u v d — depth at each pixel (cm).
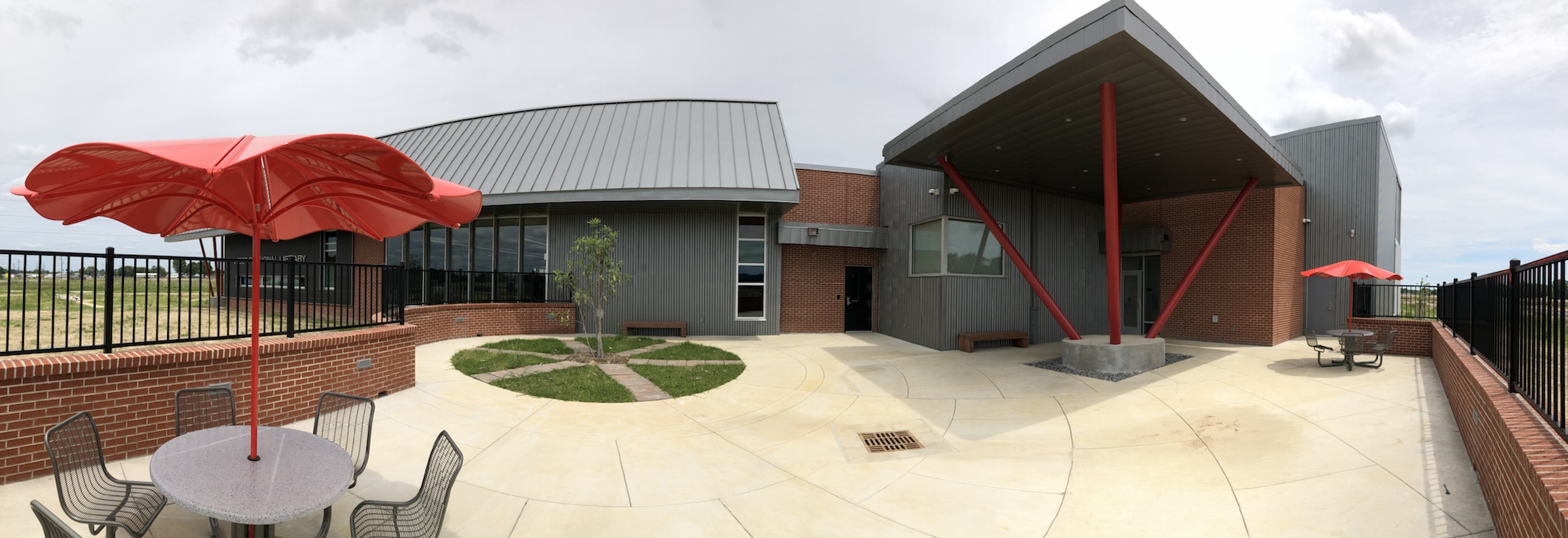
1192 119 912
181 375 543
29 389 461
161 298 2225
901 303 1516
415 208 443
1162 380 934
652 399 815
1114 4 667
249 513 300
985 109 904
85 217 393
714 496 496
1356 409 705
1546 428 371
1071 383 935
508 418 695
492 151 1769
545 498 480
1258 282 1384
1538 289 396
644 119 1802
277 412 617
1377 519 432
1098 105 885
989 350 1306
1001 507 481
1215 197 1476
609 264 1149
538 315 1520
